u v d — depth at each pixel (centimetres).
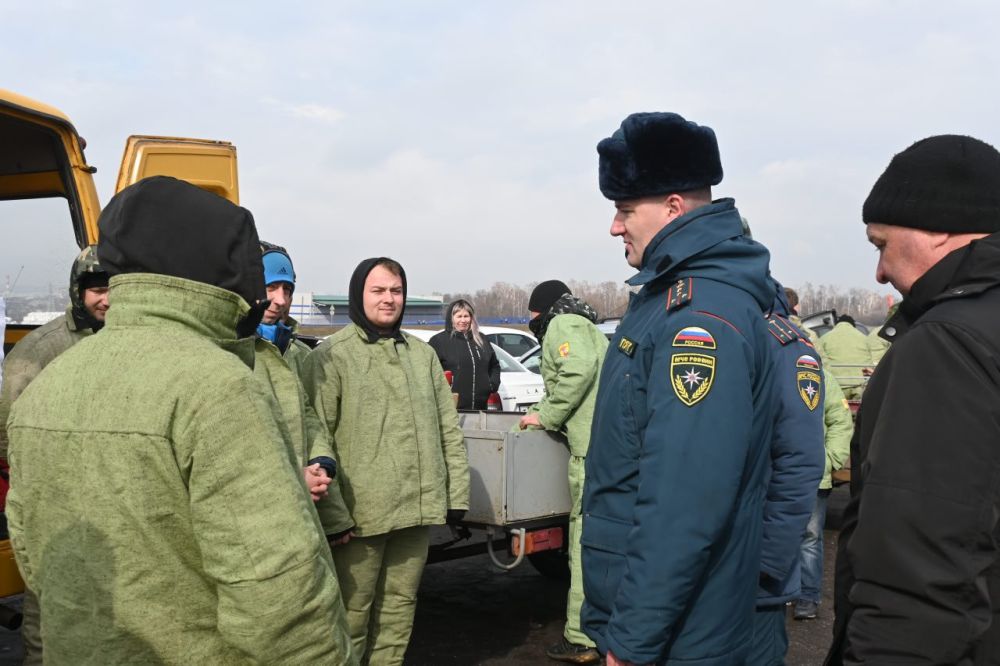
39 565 161
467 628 508
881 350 774
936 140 171
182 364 153
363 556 359
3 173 438
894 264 174
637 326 220
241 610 146
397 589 378
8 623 323
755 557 213
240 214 172
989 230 164
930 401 146
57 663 156
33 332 335
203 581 153
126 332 160
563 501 468
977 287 155
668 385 198
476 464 445
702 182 224
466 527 465
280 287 346
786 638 255
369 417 362
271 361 298
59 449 155
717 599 204
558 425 447
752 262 218
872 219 178
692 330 201
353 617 357
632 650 191
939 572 139
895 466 146
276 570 147
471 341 758
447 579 611
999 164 168
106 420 151
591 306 470
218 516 147
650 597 190
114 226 164
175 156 449
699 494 190
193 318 162
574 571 445
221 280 167
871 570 147
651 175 224
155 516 149
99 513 150
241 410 151
